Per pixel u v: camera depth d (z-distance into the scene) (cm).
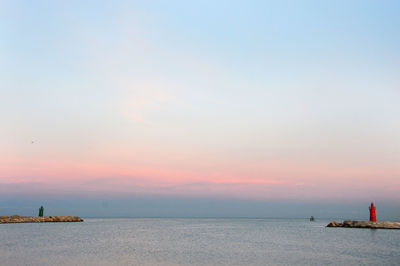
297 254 4675
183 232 10169
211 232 10269
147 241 6650
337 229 11325
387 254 4688
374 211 11438
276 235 8800
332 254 4688
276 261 4022
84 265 3556
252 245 5959
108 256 4272
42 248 5000
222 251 4994
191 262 3906
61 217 15862
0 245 5278
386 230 10256
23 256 4112
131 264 3691
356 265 3753
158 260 4016
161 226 15112
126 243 6128
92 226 12925
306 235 8669
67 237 7138
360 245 5953
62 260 3850
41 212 14550
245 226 15988
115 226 14112
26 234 7638
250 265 3734
